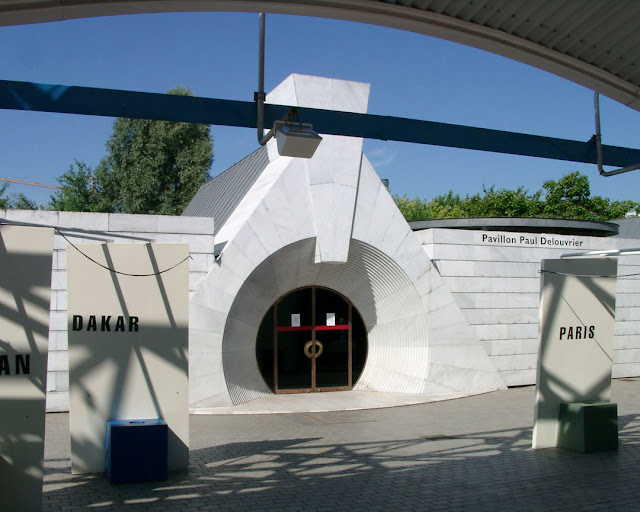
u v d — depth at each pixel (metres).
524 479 9.36
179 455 9.74
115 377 9.49
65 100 5.53
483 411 15.47
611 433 11.25
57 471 9.52
